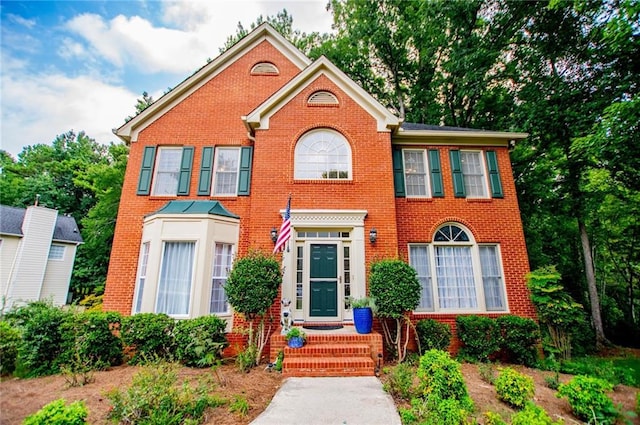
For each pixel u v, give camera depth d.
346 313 8.01
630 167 10.35
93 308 11.12
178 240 8.05
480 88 14.71
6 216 18.05
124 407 3.59
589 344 10.39
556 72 12.22
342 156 9.03
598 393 4.45
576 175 12.10
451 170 9.84
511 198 9.60
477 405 4.66
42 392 4.73
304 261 8.33
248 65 10.84
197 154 9.82
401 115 20.36
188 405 3.93
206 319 6.79
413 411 4.10
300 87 9.39
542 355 7.95
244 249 8.80
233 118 10.20
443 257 9.14
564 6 11.01
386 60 19.78
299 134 9.01
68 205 27.34
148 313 6.81
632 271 14.86
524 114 12.48
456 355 7.86
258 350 6.64
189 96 10.36
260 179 8.59
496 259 9.17
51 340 5.92
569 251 15.30
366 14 18.84
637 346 12.01
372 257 8.06
